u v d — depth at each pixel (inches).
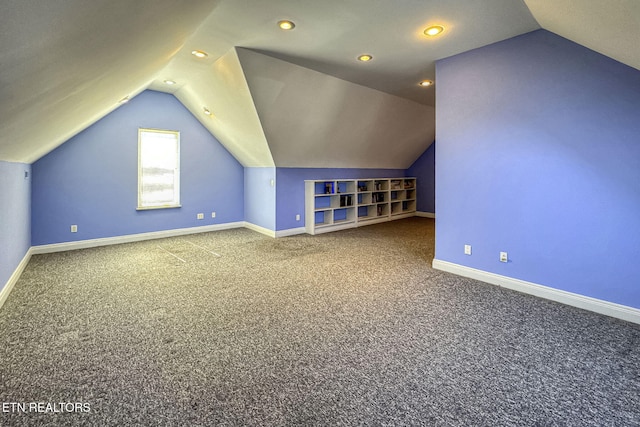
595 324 93.7
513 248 121.0
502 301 110.7
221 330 90.4
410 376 70.1
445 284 127.4
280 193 220.2
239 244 197.6
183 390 65.3
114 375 69.9
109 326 92.4
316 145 214.1
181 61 147.6
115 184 195.0
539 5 87.2
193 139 226.2
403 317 98.7
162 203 217.5
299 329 91.2
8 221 119.4
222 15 101.2
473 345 82.6
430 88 185.0
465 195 133.9
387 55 134.0
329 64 145.3
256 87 151.9
